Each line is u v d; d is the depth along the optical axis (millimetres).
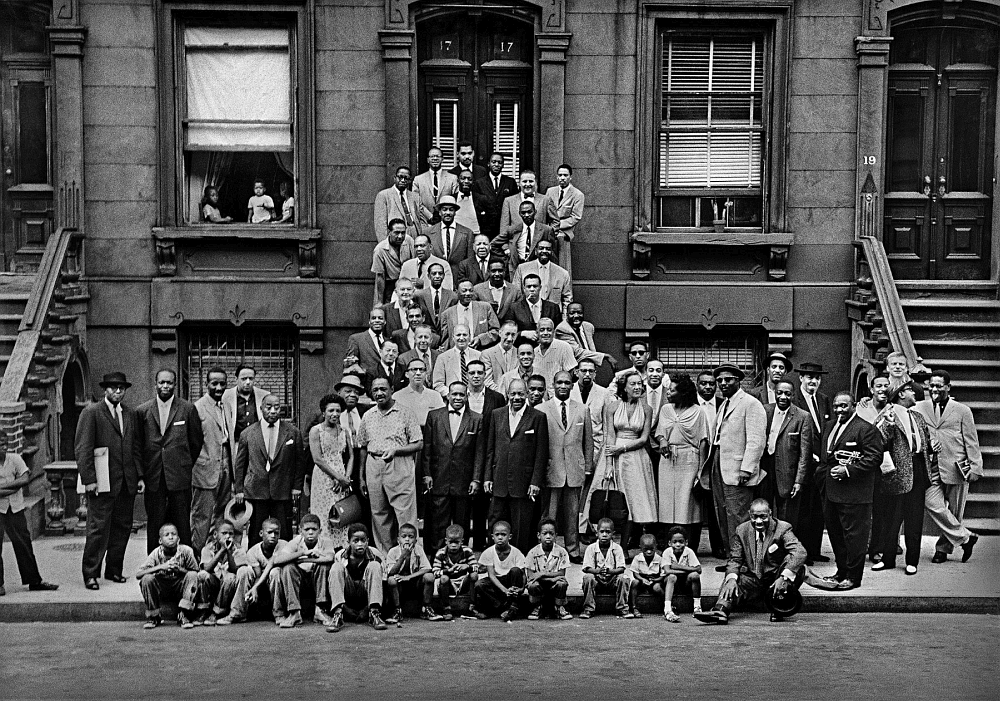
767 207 18562
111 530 14141
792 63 18359
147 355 18344
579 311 16594
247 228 18375
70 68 18172
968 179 18875
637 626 13102
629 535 14898
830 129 18422
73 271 18078
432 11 18453
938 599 13648
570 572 14492
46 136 18688
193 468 14914
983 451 16703
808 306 18391
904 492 14398
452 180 17625
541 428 14344
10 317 17578
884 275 17422
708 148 18672
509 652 12062
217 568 13398
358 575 13203
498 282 16516
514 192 18125
